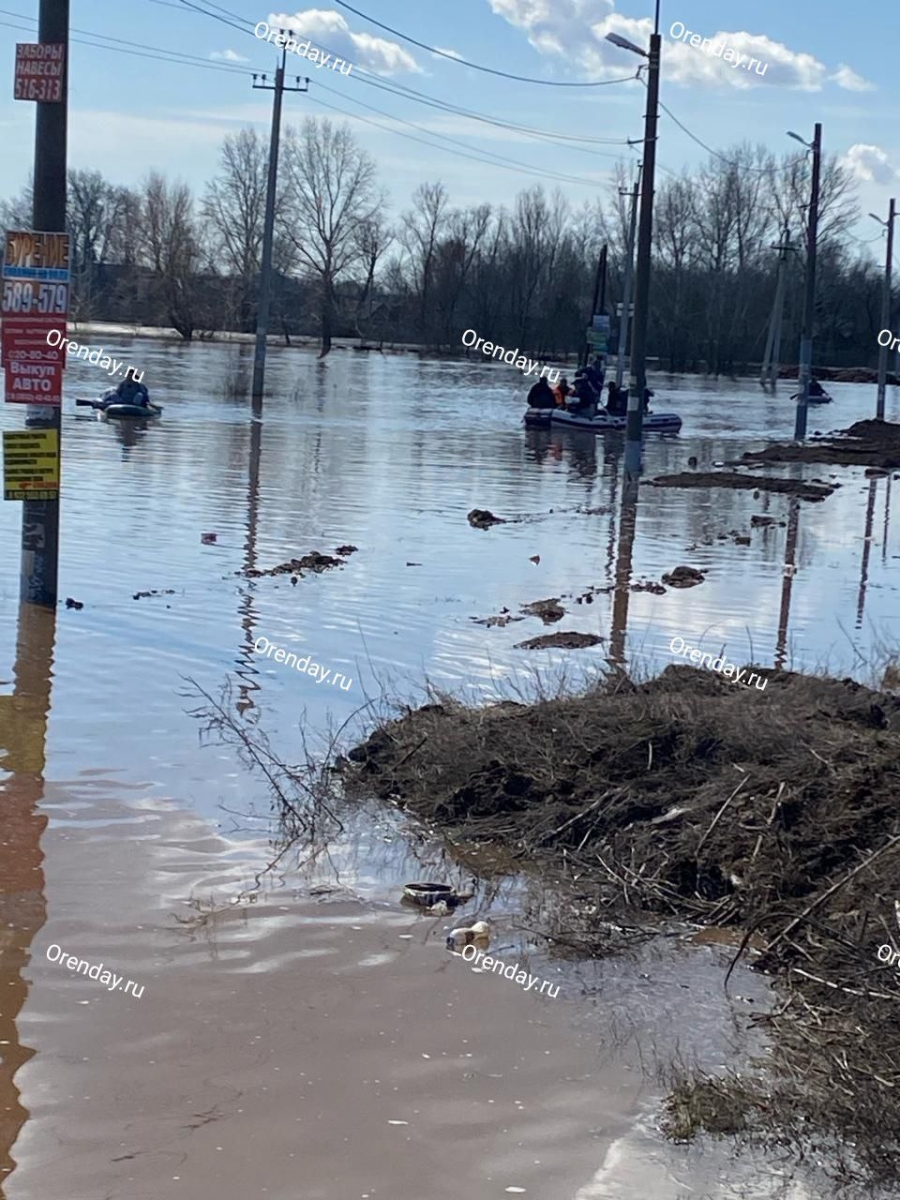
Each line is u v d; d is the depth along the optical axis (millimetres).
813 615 14422
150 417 36500
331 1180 4656
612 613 14016
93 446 28422
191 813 7953
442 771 8422
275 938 6473
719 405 63156
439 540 18516
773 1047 5629
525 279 87875
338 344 98312
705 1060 5562
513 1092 5262
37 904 6652
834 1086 5195
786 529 21656
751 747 8219
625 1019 5910
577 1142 4949
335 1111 5074
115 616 12578
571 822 7758
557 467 30500
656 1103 5223
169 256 87500
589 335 50375
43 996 5789
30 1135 4832
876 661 12141
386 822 8086
